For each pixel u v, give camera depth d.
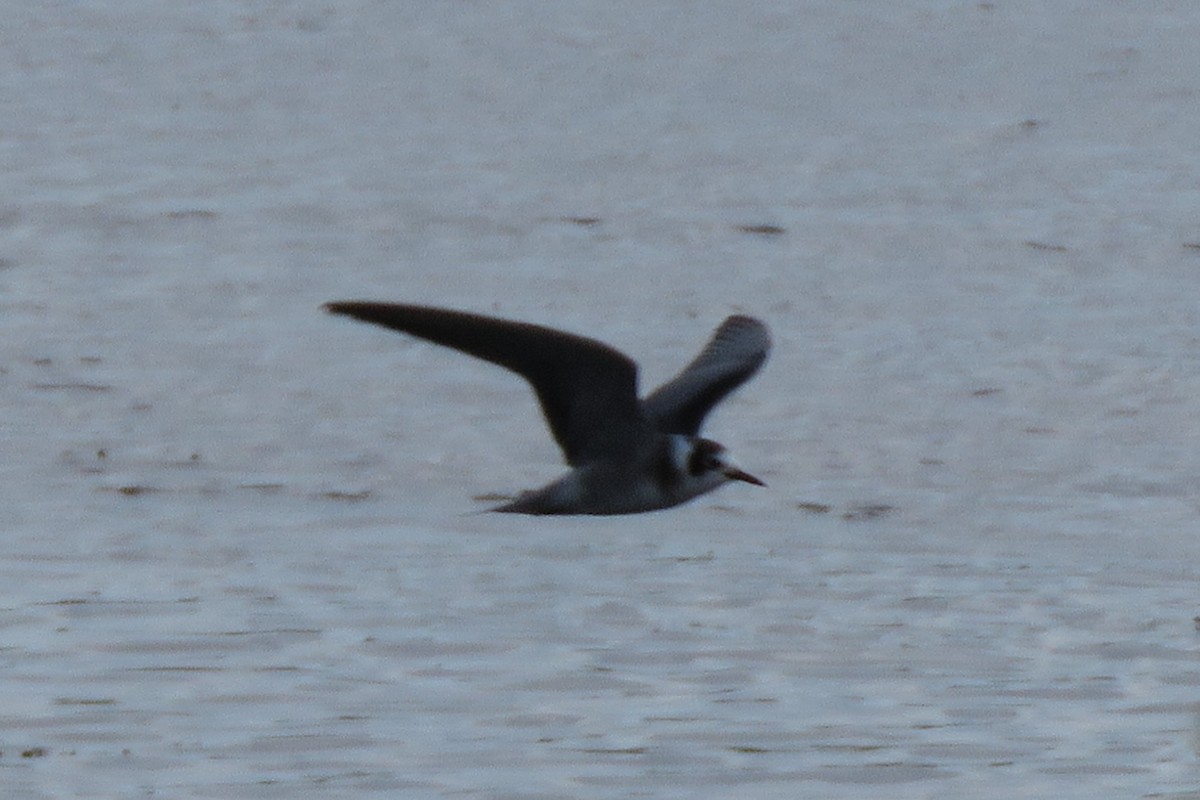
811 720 14.15
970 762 13.47
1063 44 54.59
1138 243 33.44
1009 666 15.23
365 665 15.06
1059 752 13.66
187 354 25.59
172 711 14.19
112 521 18.69
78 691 14.56
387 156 40.78
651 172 39.41
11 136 41.75
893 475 20.72
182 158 40.03
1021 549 18.25
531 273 31.25
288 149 41.28
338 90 47.78
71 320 27.42
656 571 17.42
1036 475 20.75
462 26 55.72
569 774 13.17
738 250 32.75
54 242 32.53
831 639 15.78
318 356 25.52
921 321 27.95
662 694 14.58
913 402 23.70
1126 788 13.09
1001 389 24.30
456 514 19.14
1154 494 20.17
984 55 53.19
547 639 15.69
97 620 15.99
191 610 16.22
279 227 34.16
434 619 16.08
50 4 56.75
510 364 10.62
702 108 46.38
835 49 53.69
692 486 11.04
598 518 18.94
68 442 21.48
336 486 20.03
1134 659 15.38
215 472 20.44
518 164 40.12
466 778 13.12
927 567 17.67
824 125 44.56
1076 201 36.97
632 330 27.92
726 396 11.45
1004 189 37.97
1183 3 60.69
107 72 49.00
